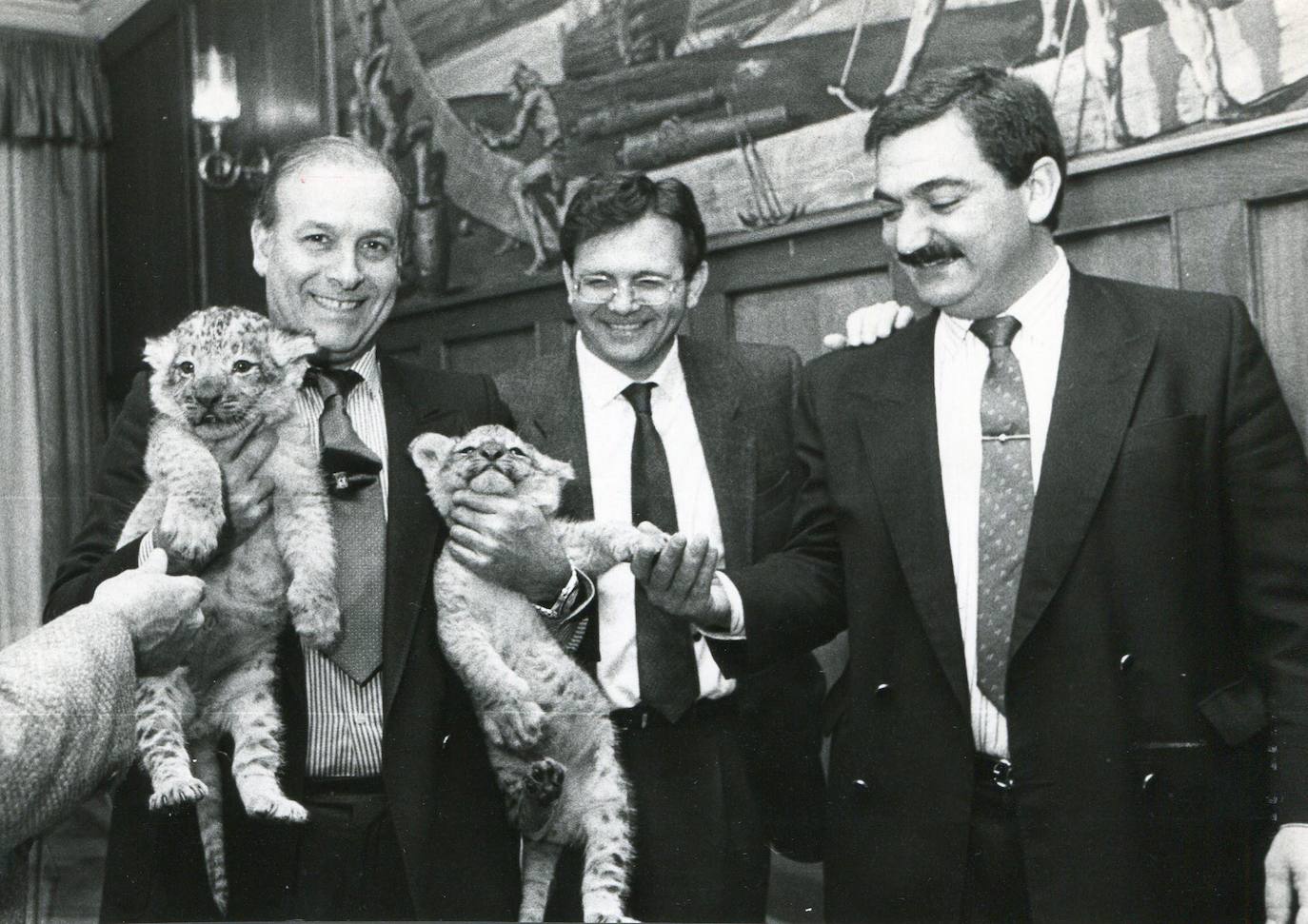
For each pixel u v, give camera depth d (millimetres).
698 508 1707
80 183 2537
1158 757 1397
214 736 1502
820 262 2275
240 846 1491
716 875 1644
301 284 1565
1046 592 1419
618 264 1670
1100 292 1521
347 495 1572
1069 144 2031
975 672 1476
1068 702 1410
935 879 1447
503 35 2703
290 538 1529
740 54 2383
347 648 1529
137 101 2506
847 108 2236
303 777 1501
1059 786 1402
